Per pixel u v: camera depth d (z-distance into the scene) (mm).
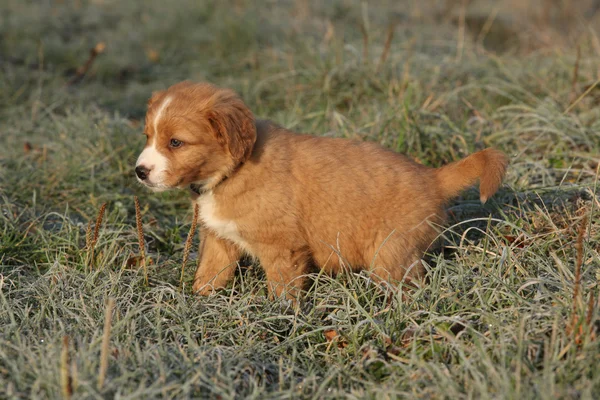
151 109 4836
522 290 4504
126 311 4645
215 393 3754
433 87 8273
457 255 5082
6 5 12562
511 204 5859
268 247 4945
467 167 5004
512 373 3682
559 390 3490
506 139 6883
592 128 6840
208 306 4797
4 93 9016
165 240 6062
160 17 12664
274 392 3771
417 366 3967
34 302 4766
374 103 7914
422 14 13570
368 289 4887
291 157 4875
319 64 9086
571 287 4289
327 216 4914
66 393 3354
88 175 6785
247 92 9078
